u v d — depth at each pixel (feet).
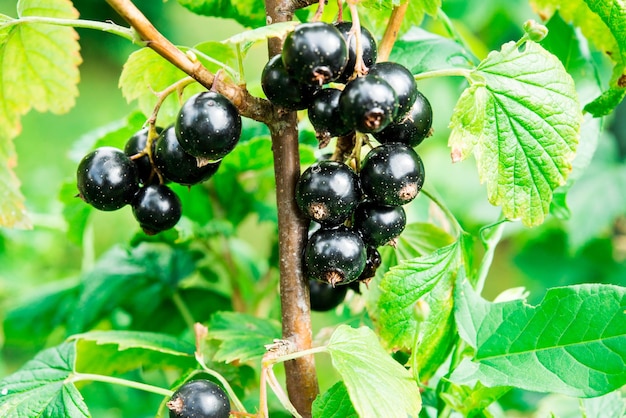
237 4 1.19
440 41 1.20
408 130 1.02
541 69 1.04
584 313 1.03
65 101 1.13
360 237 1.02
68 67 1.12
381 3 1.03
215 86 1.00
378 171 1.00
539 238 1.78
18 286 1.74
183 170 1.04
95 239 1.74
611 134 1.78
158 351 1.21
